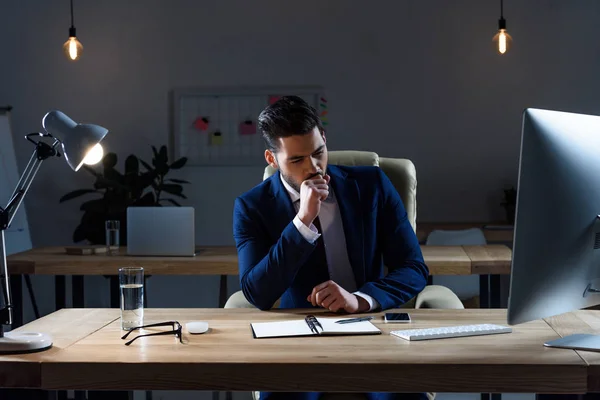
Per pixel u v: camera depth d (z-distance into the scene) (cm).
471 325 147
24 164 477
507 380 119
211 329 149
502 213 461
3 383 124
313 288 172
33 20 473
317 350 130
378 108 463
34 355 128
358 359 123
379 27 461
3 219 141
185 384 122
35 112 475
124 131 473
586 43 453
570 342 132
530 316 130
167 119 471
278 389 121
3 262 141
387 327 149
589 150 132
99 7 470
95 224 433
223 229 472
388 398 154
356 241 187
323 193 166
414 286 177
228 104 467
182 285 473
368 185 193
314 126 168
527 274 126
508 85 458
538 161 125
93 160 208
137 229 305
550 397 132
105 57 471
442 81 460
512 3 455
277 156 172
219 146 468
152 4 468
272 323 152
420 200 464
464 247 317
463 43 459
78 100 474
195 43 468
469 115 460
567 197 128
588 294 137
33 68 474
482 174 461
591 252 133
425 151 463
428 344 134
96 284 471
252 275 171
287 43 464
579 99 455
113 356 126
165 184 443
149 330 148
